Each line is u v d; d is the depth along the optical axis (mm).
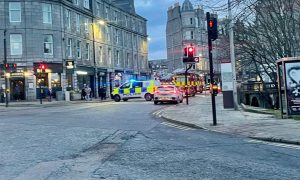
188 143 10219
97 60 53781
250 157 8172
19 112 25172
